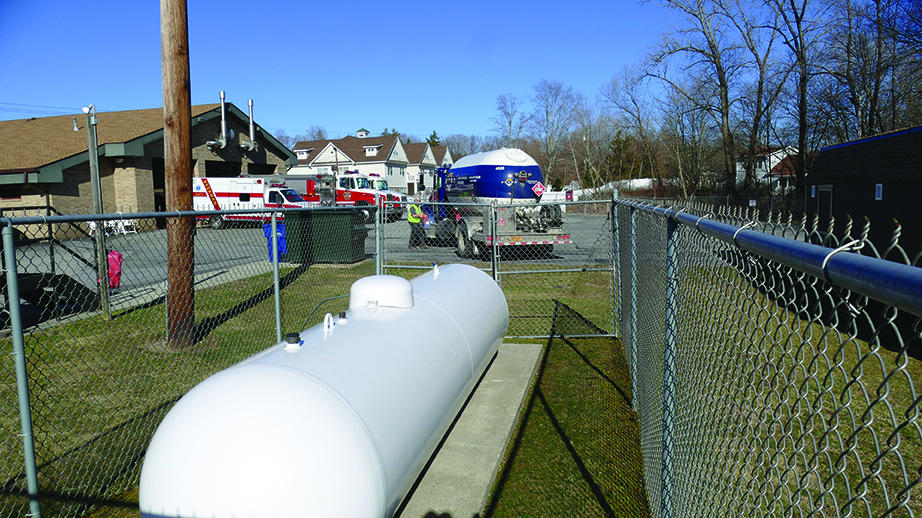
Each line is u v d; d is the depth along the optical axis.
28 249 12.23
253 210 5.40
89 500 3.60
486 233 13.12
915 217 10.28
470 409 4.81
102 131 22.69
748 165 34.25
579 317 8.24
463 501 3.50
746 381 1.79
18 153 20.47
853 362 5.54
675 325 2.78
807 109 30.45
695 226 2.16
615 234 7.00
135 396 5.09
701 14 31.64
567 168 66.94
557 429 4.54
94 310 8.19
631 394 5.21
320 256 12.37
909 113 27.34
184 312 6.30
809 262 1.10
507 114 67.38
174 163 6.18
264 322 7.64
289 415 2.24
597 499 3.55
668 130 42.84
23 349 3.08
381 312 3.52
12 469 3.86
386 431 2.55
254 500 2.08
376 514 2.34
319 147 58.75
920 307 0.71
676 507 2.78
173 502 2.11
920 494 3.33
